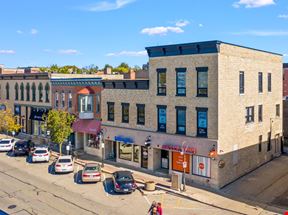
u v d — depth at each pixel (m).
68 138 43.72
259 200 24.39
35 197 24.94
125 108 34.56
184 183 26.36
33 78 49.75
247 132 31.53
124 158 35.16
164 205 23.33
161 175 30.73
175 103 29.86
